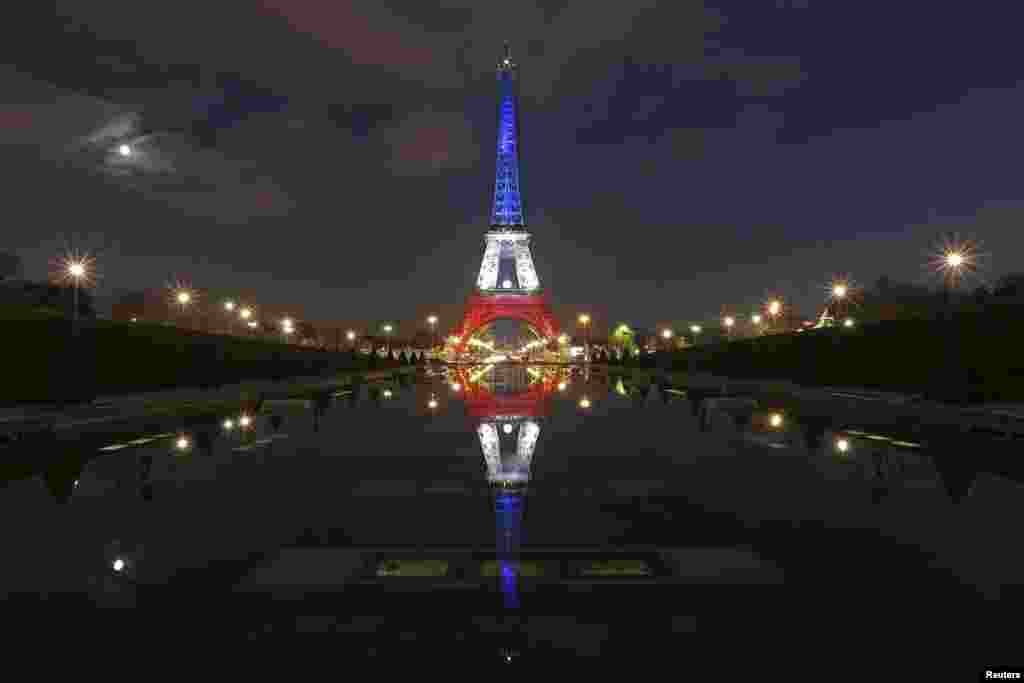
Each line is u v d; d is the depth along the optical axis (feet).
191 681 19.67
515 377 286.05
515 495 46.06
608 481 51.21
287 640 22.86
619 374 309.01
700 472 54.85
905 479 50.47
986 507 41.16
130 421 93.35
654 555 31.86
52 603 26.14
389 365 438.81
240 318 389.39
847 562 30.55
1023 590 26.84
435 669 20.59
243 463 60.39
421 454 65.77
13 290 243.60
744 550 32.60
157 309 371.76
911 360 141.79
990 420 81.61
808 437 76.33
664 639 22.65
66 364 113.91
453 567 30.25
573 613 25.02
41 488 48.93
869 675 19.88
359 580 28.63
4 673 20.24
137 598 26.58
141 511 41.34
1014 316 120.26
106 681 19.75
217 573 29.50
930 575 28.68
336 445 72.13
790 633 23.04
